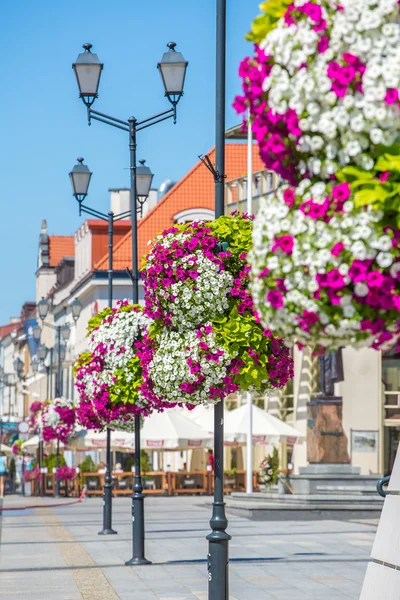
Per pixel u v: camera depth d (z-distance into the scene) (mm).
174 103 17594
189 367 11227
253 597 14547
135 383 18719
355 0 5789
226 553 11266
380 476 33781
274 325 6199
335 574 17219
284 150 6082
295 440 40156
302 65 5945
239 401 53625
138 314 19031
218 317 11273
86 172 24281
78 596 14773
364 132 5801
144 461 51062
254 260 6180
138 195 23844
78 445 49062
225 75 11797
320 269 5836
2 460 60406
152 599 14422
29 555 20859
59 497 54094
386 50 5754
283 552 20891
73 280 78562
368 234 5727
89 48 19719
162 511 36562
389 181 5715
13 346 135250
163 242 11414
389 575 9266
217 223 11508
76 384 21703
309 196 5941
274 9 6145
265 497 35375
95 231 72188
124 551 21453
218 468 11453
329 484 33625
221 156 11766
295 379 46844
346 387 42469
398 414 43000
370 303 5793
